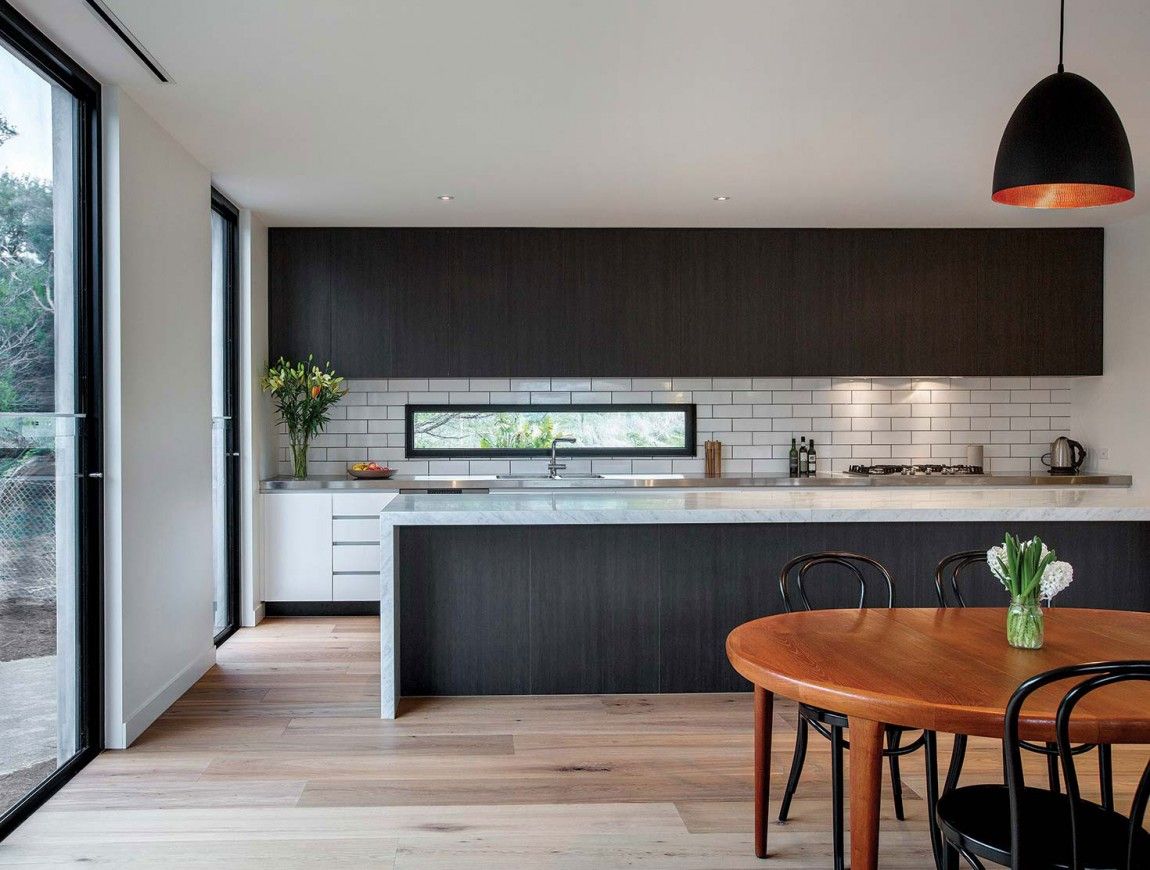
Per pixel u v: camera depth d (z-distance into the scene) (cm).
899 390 698
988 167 500
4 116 304
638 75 368
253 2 303
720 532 454
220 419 570
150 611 406
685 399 693
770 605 454
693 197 564
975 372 655
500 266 643
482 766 357
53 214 340
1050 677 186
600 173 510
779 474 696
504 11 311
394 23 320
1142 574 453
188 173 463
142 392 396
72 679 354
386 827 304
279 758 365
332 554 635
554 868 276
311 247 641
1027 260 657
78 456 359
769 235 650
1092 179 250
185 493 454
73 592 354
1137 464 627
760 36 333
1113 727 197
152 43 334
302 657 524
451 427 691
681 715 419
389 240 641
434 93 386
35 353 324
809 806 322
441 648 450
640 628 453
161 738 388
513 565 450
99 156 369
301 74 365
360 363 643
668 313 646
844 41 337
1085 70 363
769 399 696
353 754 370
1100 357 660
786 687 228
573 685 452
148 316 404
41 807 318
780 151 470
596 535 452
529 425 694
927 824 310
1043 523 452
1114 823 212
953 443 699
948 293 655
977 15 316
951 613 304
